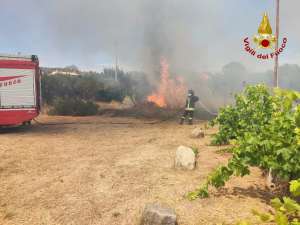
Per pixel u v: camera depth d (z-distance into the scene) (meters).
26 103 10.52
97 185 4.67
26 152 7.16
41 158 6.54
